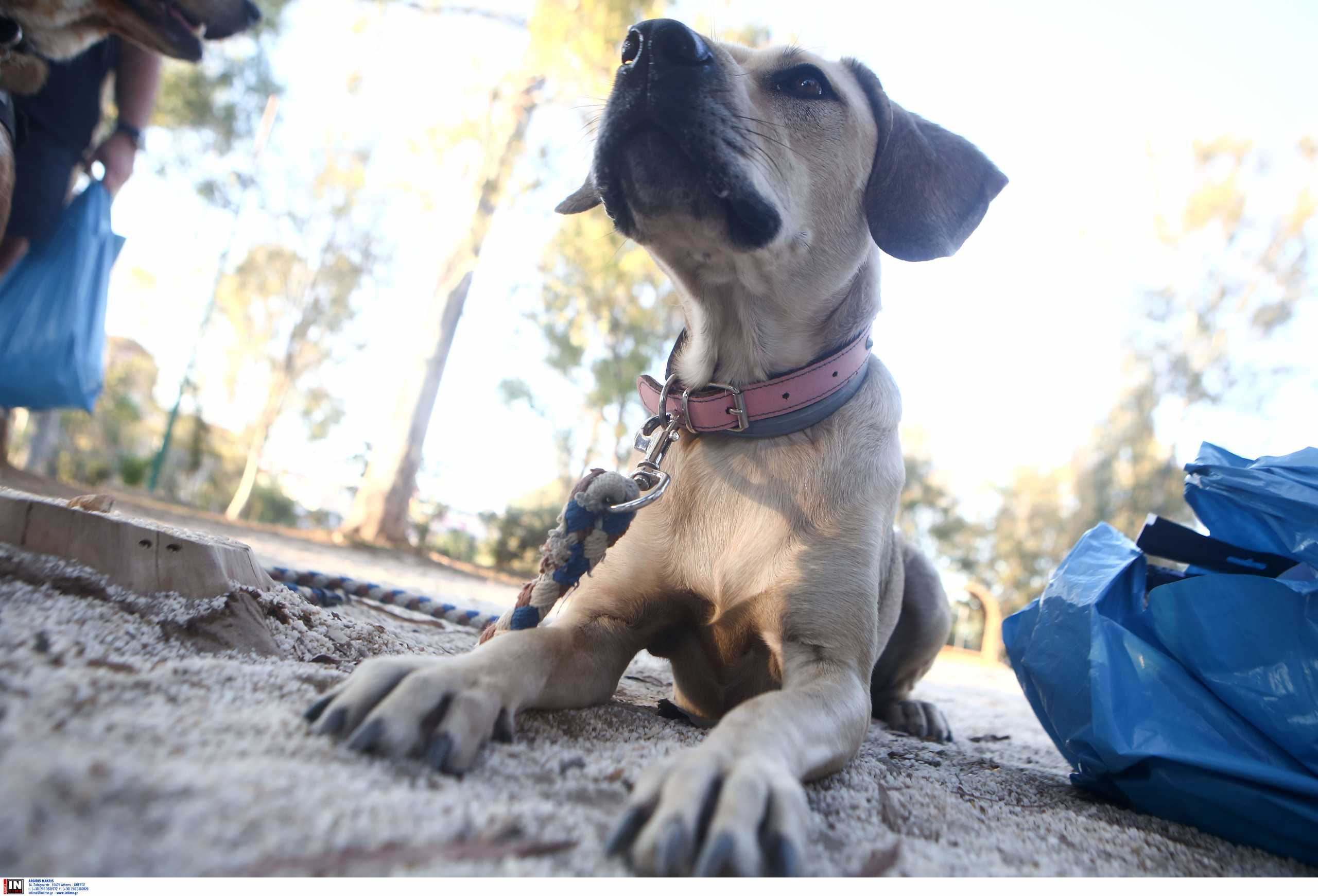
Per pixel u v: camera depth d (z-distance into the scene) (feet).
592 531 1.46
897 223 1.96
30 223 2.97
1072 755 1.78
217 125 14.02
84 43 2.99
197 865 0.71
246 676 1.22
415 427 12.03
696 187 1.62
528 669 1.35
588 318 12.78
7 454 8.41
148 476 14.29
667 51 1.59
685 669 1.96
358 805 0.86
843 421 1.84
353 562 7.81
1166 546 1.77
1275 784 1.45
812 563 1.72
